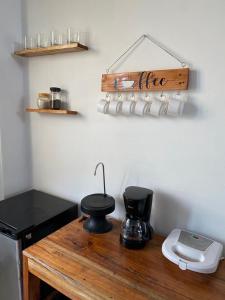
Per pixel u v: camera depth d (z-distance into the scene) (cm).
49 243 121
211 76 111
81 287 95
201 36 111
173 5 115
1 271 140
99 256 112
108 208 130
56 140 172
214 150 115
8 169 179
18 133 183
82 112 155
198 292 93
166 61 121
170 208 131
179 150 124
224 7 104
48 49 148
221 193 116
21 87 180
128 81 130
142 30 125
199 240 116
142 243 119
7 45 167
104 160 151
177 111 115
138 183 140
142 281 98
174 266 107
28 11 168
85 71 149
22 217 145
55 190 180
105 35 137
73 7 147
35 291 121
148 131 131
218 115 112
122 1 129
